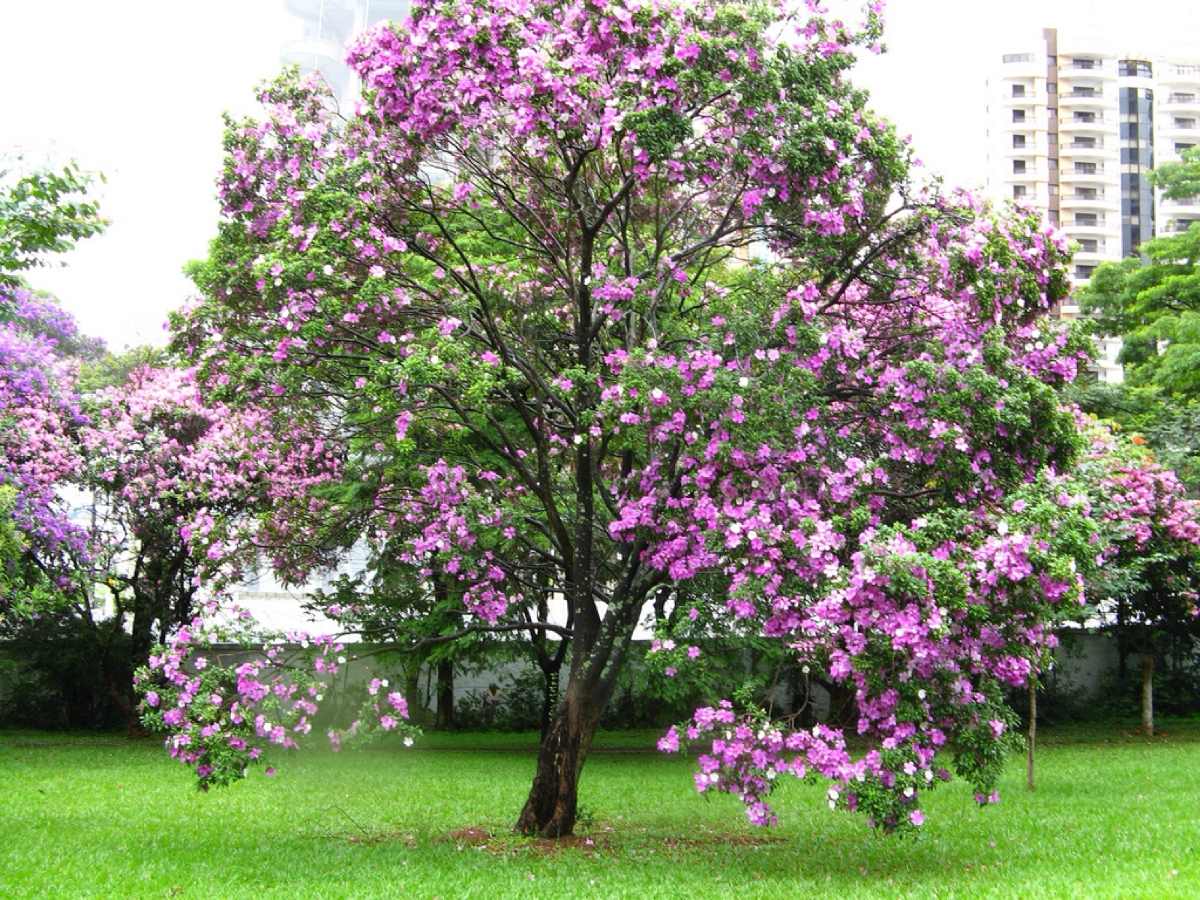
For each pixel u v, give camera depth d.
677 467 8.05
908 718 6.84
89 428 18.73
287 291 8.22
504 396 9.12
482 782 13.46
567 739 9.20
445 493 9.45
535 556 11.23
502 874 7.46
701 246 8.90
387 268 8.66
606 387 8.38
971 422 7.62
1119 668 23.48
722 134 8.01
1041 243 8.23
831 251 8.32
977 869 7.44
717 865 7.89
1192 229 28.00
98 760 16.17
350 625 13.42
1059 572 6.67
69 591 19.41
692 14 7.75
